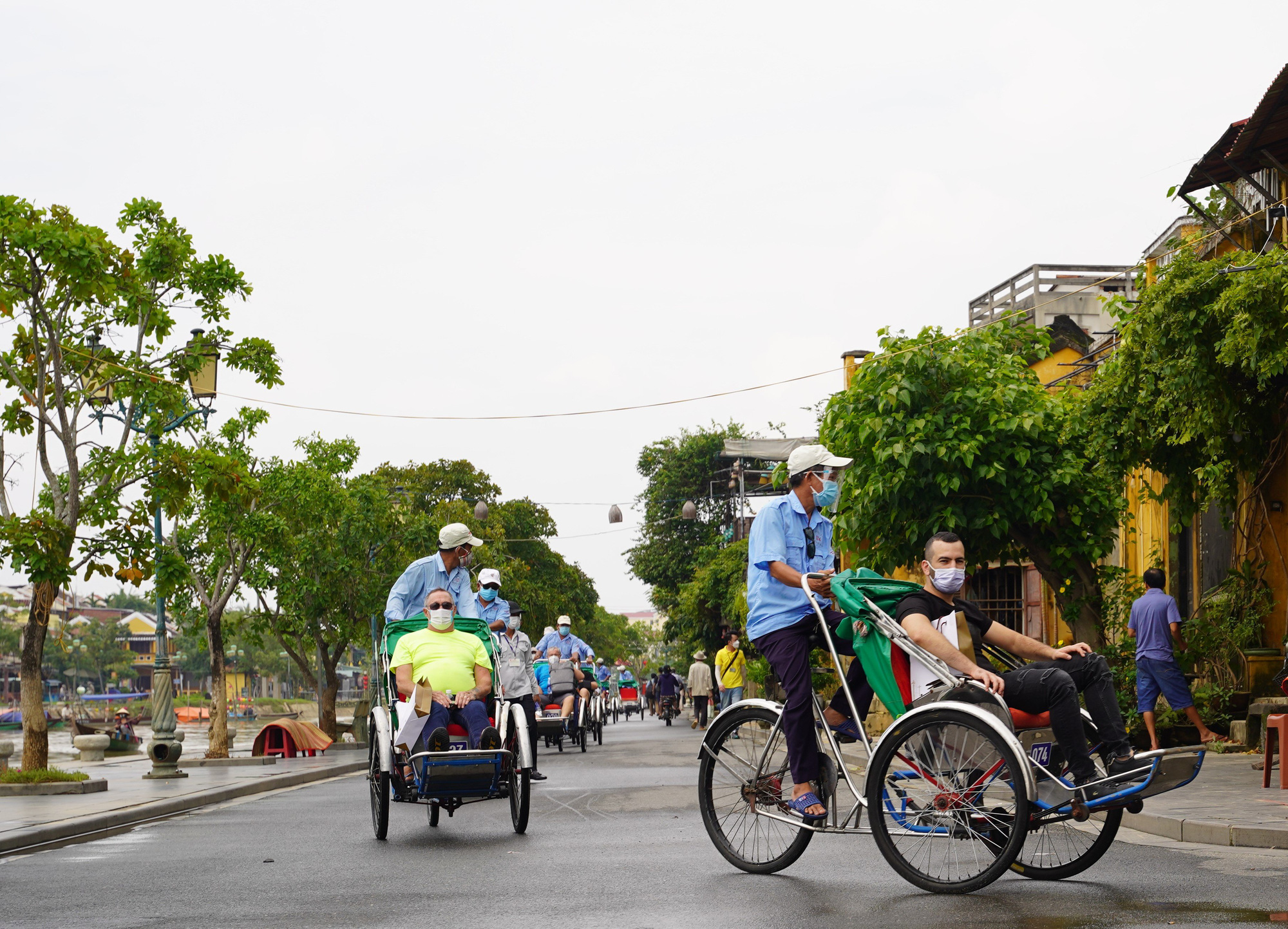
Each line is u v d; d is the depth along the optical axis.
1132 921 5.05
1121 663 14.93
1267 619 14.93
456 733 9.75
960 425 14.14
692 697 31.05
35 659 16.91
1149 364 13.54
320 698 36.09
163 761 18.89
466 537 10.76
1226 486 14.09
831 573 6.72
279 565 31.50
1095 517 14.59
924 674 6.33
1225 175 15.77
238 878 7.49
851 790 6.52
